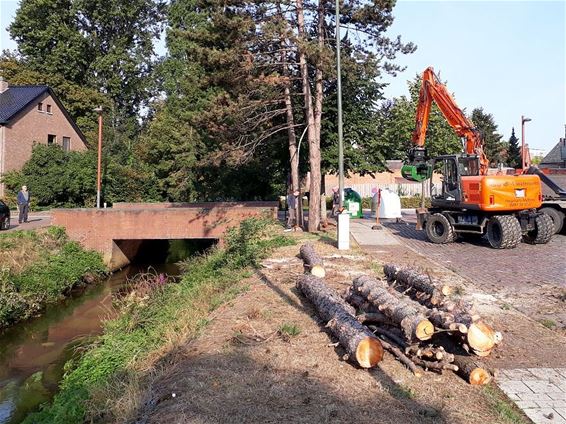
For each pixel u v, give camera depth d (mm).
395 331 6883
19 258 17422
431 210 17359
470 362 5746
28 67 45875
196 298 10883
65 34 46375
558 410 5055
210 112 18359
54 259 18875
